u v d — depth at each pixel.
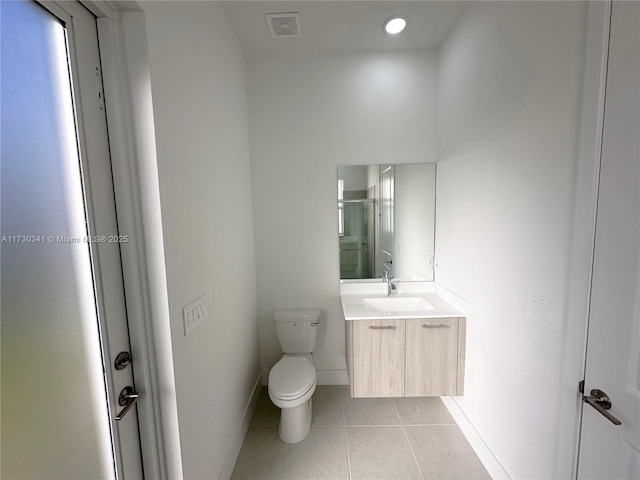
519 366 1.24
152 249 0.94
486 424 1.52
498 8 1.31
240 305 1.79
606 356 0.85
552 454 1.07
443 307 1.85
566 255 0.97
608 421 0.86
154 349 0.98
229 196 1.62
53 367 0.72
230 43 1.70
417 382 1.76
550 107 1.02
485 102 1.44
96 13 0.82
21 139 0.64
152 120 0.89
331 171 2.16
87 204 0.80
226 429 1.48
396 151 2.13
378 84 2.09
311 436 1.78
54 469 0.72
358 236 2.21
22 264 0.65
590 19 0.84
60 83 0.74
